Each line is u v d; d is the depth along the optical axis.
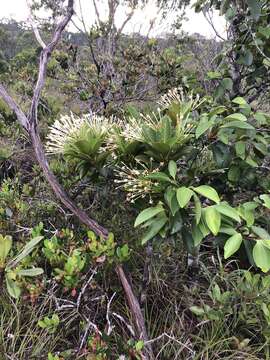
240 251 1.72
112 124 1.99
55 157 3.35
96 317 2.16
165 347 2.09
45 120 3.90
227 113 2.23
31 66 5.58
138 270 2.46
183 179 1.89
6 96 2.12
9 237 1.56
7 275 1.58
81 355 1.75
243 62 2.56
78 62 4.16
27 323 2.18
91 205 2.72
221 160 1.89
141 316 1.84
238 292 2.14
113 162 2.01
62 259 1.81
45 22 3.70
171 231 1.67
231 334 2.19
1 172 3.60
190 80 3.16
